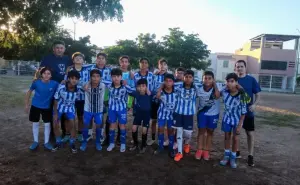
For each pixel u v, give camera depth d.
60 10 9.52
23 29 10.10
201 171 4.22
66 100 4.77
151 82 5.52
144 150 4.97
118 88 4.86
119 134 5.43
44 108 4.81
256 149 5.60
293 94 30.80
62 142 5.22
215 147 5.54
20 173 3.84
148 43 34.22
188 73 4.65
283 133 7.46
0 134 5.71
